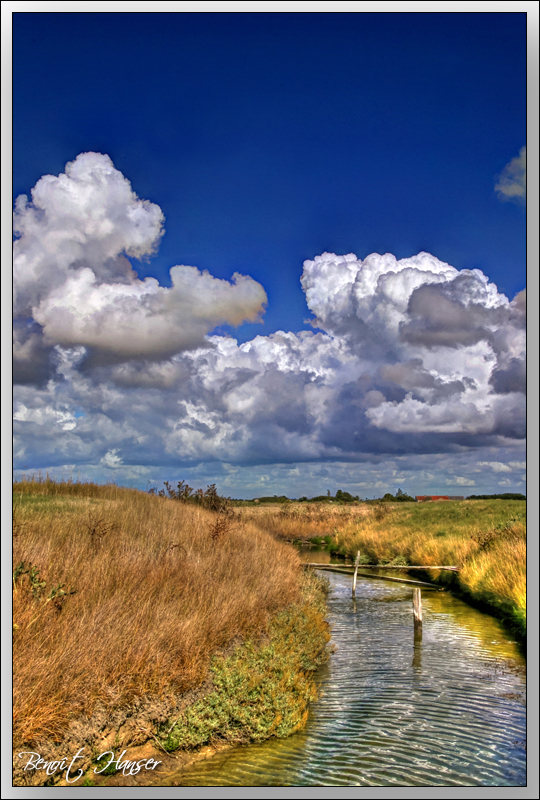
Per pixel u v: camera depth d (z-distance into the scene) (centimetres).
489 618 1384
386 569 2414
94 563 831
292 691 767
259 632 909
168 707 621
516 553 1491
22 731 502
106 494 1970
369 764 592
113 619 675
